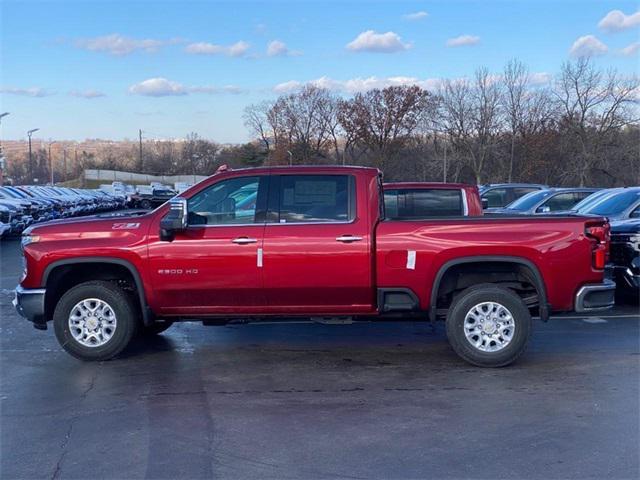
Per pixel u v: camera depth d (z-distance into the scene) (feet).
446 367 23.56
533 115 166.71
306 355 25.34
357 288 23.24
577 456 15.94
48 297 24.34
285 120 263.29
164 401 20.11
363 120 243.40
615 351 25.66
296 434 17.44
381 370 23.25
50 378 22.58
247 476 15.03
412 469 15.31
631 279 32.27
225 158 338.13
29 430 17.88
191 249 23.35
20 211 79.46
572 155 156.25
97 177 323.37
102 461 15.89
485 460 15.76
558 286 22.90
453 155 173.78
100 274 25.07
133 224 23.93
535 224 22.94
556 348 26.13
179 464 15.67
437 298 23.73
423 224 23.12
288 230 23.22
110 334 24.16
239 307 23.91
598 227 23.17
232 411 19.20
